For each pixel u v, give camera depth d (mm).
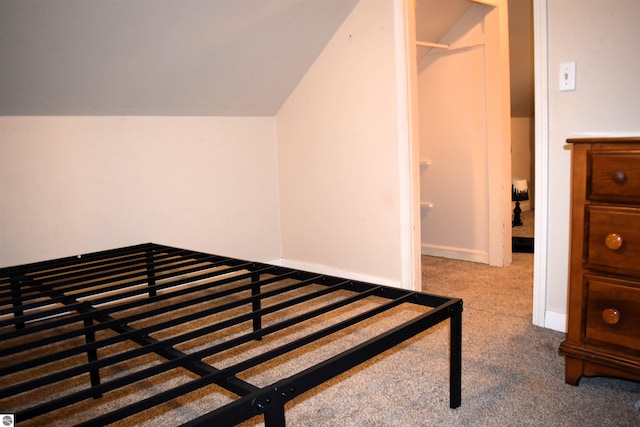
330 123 3008
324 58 2965
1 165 2396
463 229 3555
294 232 3422
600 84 1896
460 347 1488
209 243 3195
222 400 1619
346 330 2188
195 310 2545
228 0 2361
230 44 2615
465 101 3410
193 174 3084
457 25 3361
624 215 1461
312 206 3244
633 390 1595
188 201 3078
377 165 2760
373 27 2650
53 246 2588
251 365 1105
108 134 2725
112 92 2566
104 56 2324
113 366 1901
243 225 3344
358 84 2789
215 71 2754
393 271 2766
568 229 2041
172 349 1246
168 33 2367
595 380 1676
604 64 1877
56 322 1466
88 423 875
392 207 2713
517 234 4309
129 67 2455
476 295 2674
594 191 1520
